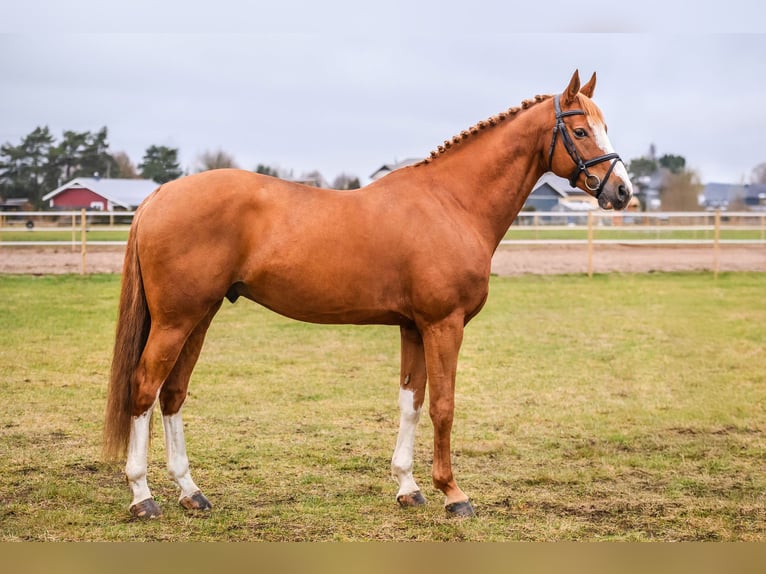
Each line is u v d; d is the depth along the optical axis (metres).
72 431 5.80
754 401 7.04
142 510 4.11
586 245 25.23
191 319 4.03
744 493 4.70
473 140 4.46
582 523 4.20
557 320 11.34
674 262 19.50
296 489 4.68
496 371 8.20
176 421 4.30
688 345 9.62
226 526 4.06
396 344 9.77
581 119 4.36
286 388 7.38
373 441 5.73
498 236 4.52
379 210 4.20
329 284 4.11
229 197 4.02
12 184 45.41
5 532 3.92
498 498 4.59
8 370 7.84
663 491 4.73
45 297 12.83
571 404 6.91
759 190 59.34
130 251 4.09
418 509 4.37
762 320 11.36
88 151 46.84
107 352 8.82
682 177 51.38
